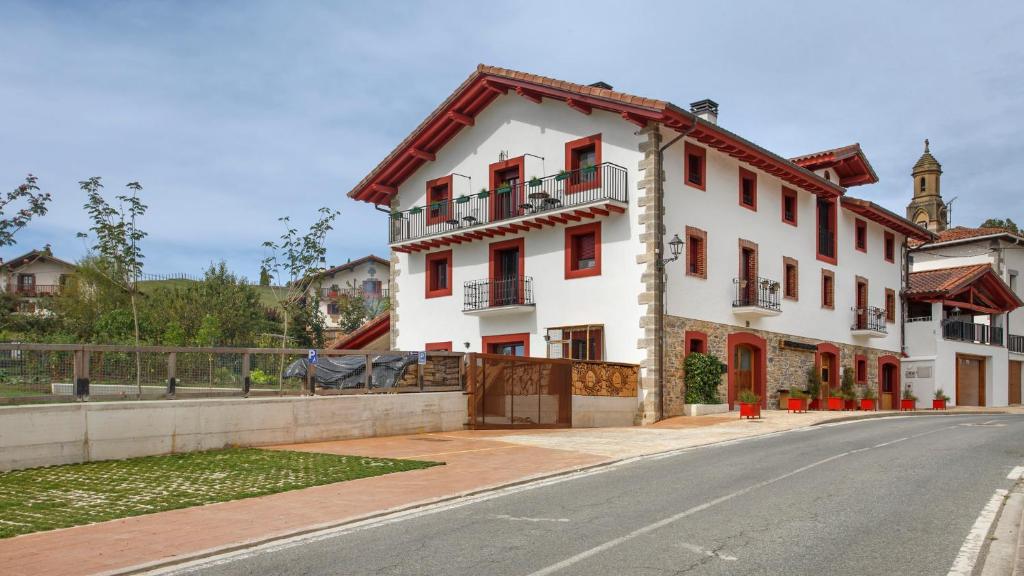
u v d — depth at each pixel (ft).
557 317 79.97
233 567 21.70
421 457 44.21
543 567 21.09
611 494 32.42
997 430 60.18
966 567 21.01
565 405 66.08
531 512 28.89
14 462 37.52
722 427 64.95
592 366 68.85
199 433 45.14
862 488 32.76
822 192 97.04
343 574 20.75
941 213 166.91
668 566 21.06
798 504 29.40
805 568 20.88
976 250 139.23
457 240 88.28
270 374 50.19
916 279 125.49
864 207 103.86
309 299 163.43
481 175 88.17
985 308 128.16
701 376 75.56
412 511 29.60
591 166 76.54
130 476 36.42
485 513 28.86
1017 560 21.39
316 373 52.80
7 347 38.73
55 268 200.85
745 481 35.04
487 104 88.17
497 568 21.08
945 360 115.75
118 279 82.17
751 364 85.97
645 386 72.38
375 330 102.73
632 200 74.84
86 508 29.45
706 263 79.51
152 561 22.13
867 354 107.65
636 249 74.13
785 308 90.79
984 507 28.68
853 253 106.01
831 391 97.76
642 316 73.15
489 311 83.71
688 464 41.55
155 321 137.80
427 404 58.03
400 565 21.54
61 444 39.24
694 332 77.36
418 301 94.58
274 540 24.97
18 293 179.01
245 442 47.42
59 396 40.37
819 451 46.24
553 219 78.64
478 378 61.46
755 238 86.84
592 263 78.48
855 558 21.85
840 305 101.96
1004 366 130.41
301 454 44.80
